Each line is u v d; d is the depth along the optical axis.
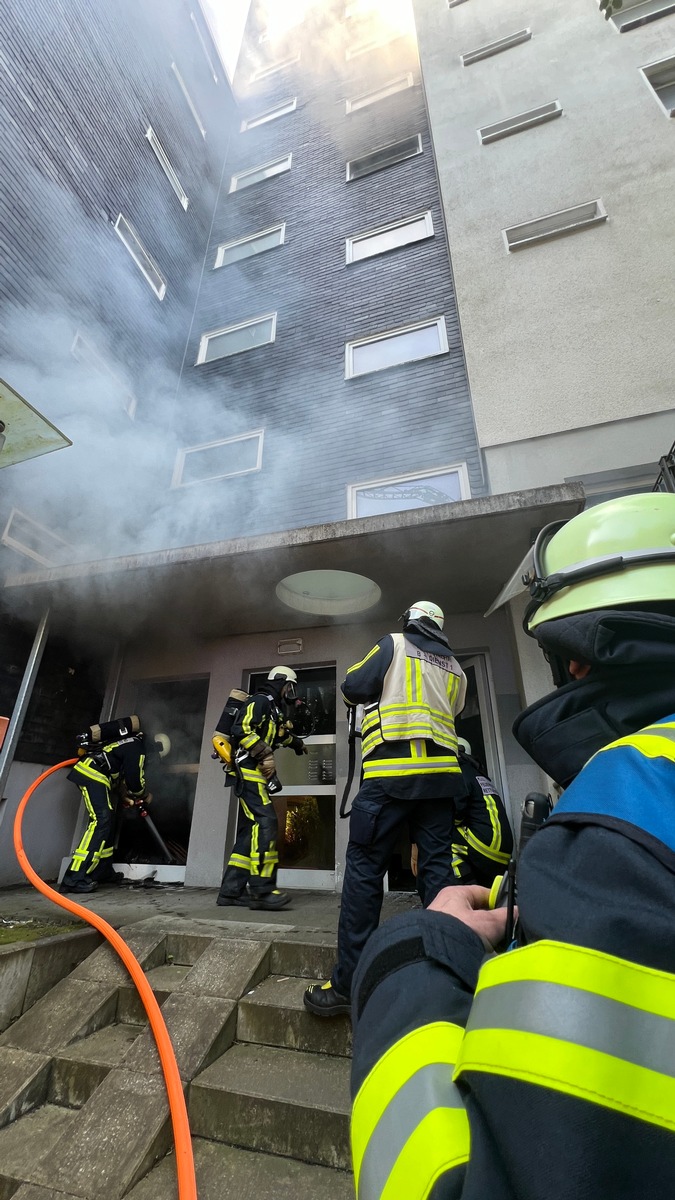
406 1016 0.54
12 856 4.33
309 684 4.91
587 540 0.74
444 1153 0.40
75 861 4.04
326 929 2.74
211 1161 1.64
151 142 8.59
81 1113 1.73
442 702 2.29
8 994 2.22
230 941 2.52
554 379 5.41
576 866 0.46
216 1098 1.78
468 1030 0.44
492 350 5.82
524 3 8.53
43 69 6.16
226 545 3.80
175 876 4.59
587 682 0.64
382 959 0.63
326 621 4.83
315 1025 2.05
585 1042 0.35
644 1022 0.35
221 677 5.01
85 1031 2.17
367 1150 0.47
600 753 0.56
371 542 3.62
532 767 3.96
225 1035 2.06
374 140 9.63
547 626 0.71
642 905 0.40
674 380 5.00
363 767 2.22
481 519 3.36
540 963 0.41
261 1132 1.69
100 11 7.53
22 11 5.87
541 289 5.96
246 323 8.62
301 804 4.55
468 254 6.55
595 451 4.95
